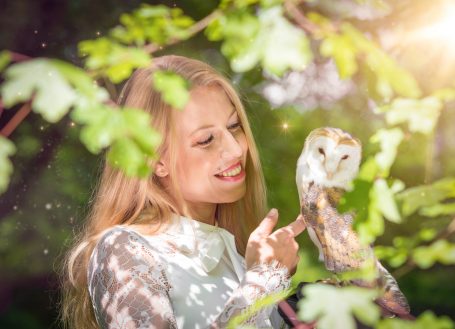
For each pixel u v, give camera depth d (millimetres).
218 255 2184
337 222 1803
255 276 1909
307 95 5480
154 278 2037
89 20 5695
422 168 4965
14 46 5637
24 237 5605
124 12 5676
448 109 4074
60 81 956
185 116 2137
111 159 994
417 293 5402
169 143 2148
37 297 5762
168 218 2219
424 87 2539
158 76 1092
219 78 2221
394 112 1160
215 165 2160
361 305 998
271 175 5320
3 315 5676
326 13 1837
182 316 2055
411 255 1253
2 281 5648
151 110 2152
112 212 2305
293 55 1047
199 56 5395
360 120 5492
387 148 1186
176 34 1193
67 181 5531
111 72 1056
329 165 1818
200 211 2316
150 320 1959
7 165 998
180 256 2146
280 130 5520
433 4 1487
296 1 1148
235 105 2250
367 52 1107
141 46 1197
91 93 979
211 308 2078
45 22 5656
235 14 1145
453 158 4793
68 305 2635
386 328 1094
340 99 5469
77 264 2396
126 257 2059
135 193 2281
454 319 5301
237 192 2207
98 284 2072
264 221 2070
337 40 1104
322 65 5289
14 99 943
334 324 981
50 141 5527
